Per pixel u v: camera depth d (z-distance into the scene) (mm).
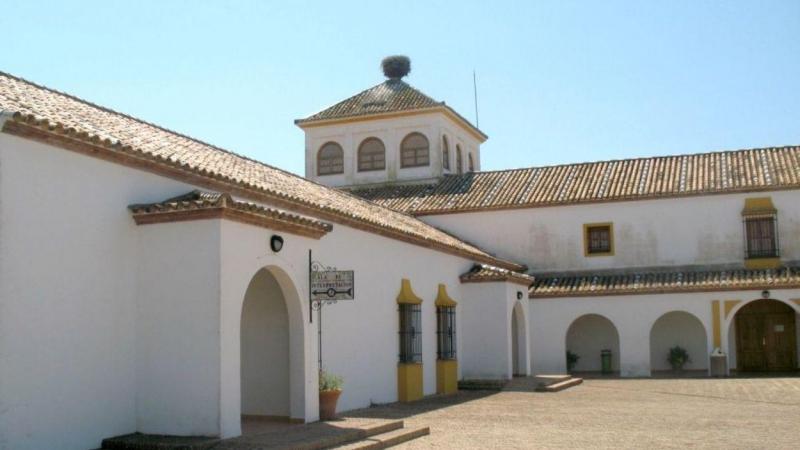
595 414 17250
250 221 12578
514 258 31422
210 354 11727
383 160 34469
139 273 12266
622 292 28594
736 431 14484
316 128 35344
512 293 25859
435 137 33875
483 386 23906
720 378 26578
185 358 11859
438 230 29141
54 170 11008
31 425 10391
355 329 18344
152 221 12242
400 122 34281
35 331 10547
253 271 12672
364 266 19000
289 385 14578
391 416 16594
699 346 29469
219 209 11844
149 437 11578
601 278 30156
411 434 13703
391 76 38031
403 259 21219
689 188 30000
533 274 31219
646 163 33219
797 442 13164
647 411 17781
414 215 31969
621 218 30672
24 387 10328
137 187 12547
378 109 34438
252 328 15359
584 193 31219
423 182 34000
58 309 10914
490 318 25172
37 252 10656
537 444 13031
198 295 11891
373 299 19359
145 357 12086
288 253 13789
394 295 20531
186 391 11805
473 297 25422
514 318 27969
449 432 14469
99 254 11656
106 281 11742
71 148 11258
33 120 10492
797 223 28828
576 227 31016
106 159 11914
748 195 29391
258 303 15383
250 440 11688
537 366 29219
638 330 28422
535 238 31344
